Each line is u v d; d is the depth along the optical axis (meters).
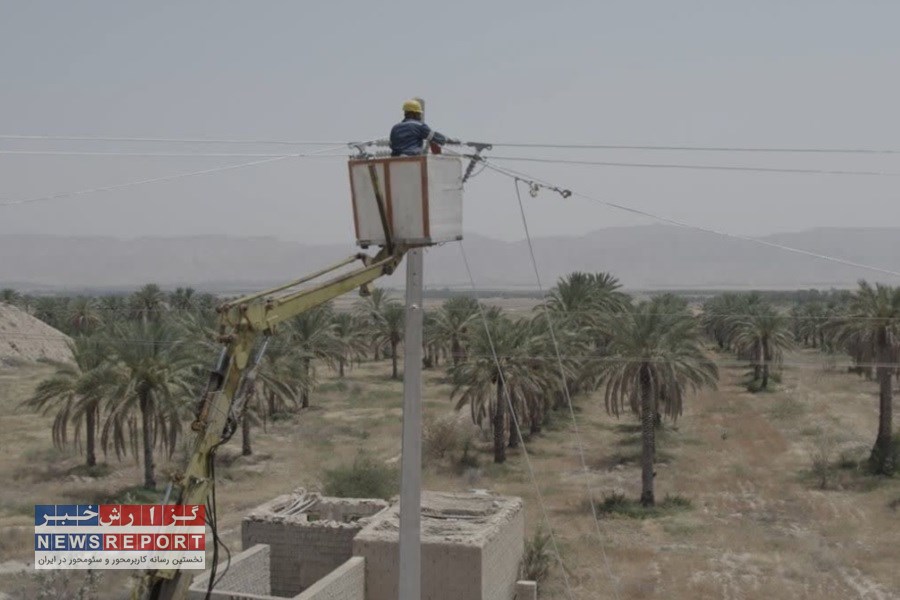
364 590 20.62
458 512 23.77
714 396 68.50
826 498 37.84
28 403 40.12
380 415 59.56
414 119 10.82
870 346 41.97
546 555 26.95
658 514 35.53
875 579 27.33
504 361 44.41
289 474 41.94
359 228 10.58
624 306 63.44
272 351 48.72
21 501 34.47
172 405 36.34
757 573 28.11
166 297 92.25
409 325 11.12
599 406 63.50
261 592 21.45
